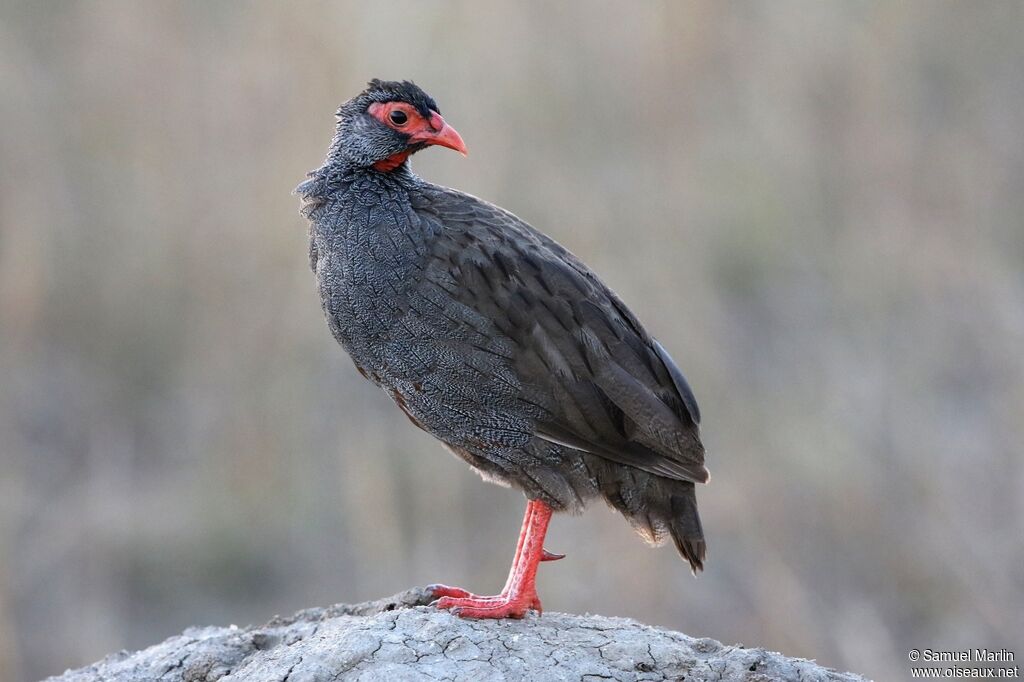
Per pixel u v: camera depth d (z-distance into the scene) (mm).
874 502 14867
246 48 18438
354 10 18219
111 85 19125
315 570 14961
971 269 18125
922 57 21250
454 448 8336
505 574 13883
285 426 15922
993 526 15031
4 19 20141
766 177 18844
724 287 17812
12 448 16438
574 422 7941
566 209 17172
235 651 7914
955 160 19688
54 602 14672
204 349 16828
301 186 8445
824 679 7352
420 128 8344
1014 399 16141
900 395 16422
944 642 14109
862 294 17750
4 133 18875
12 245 17641
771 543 14359
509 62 18688
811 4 20656
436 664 7203
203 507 15367
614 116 19078
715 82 19922
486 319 7898
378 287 7992
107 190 18453
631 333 8195
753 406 15859
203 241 17375
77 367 17375
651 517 8234
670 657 7371
